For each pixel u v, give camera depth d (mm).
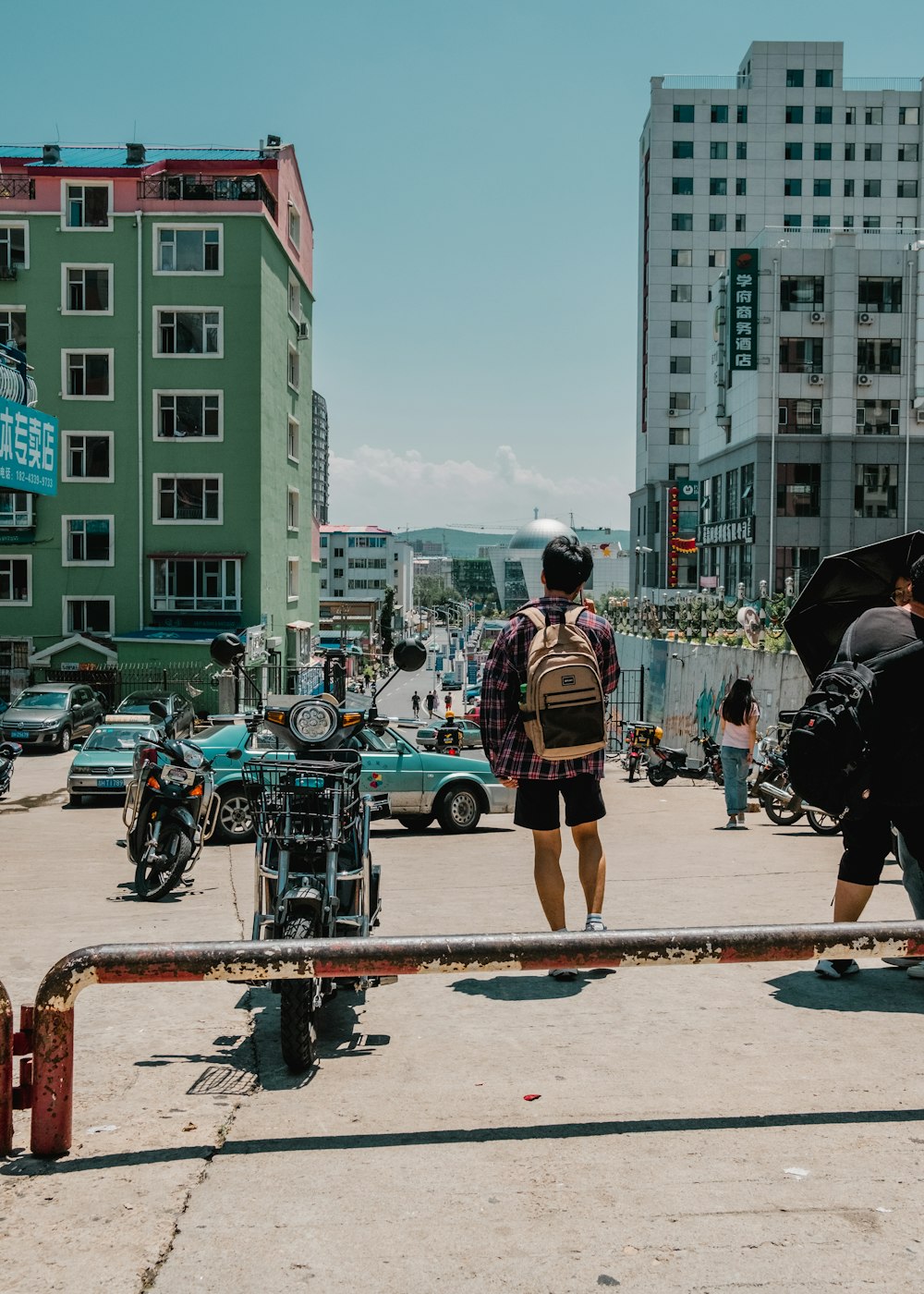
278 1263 2727
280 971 3287
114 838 15602
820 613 6078
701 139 91438
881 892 7992
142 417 42406
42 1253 2775
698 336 91750
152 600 42875
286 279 47469
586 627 5508
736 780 13883
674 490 79938
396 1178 3203
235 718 6227
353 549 170500
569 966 3367
